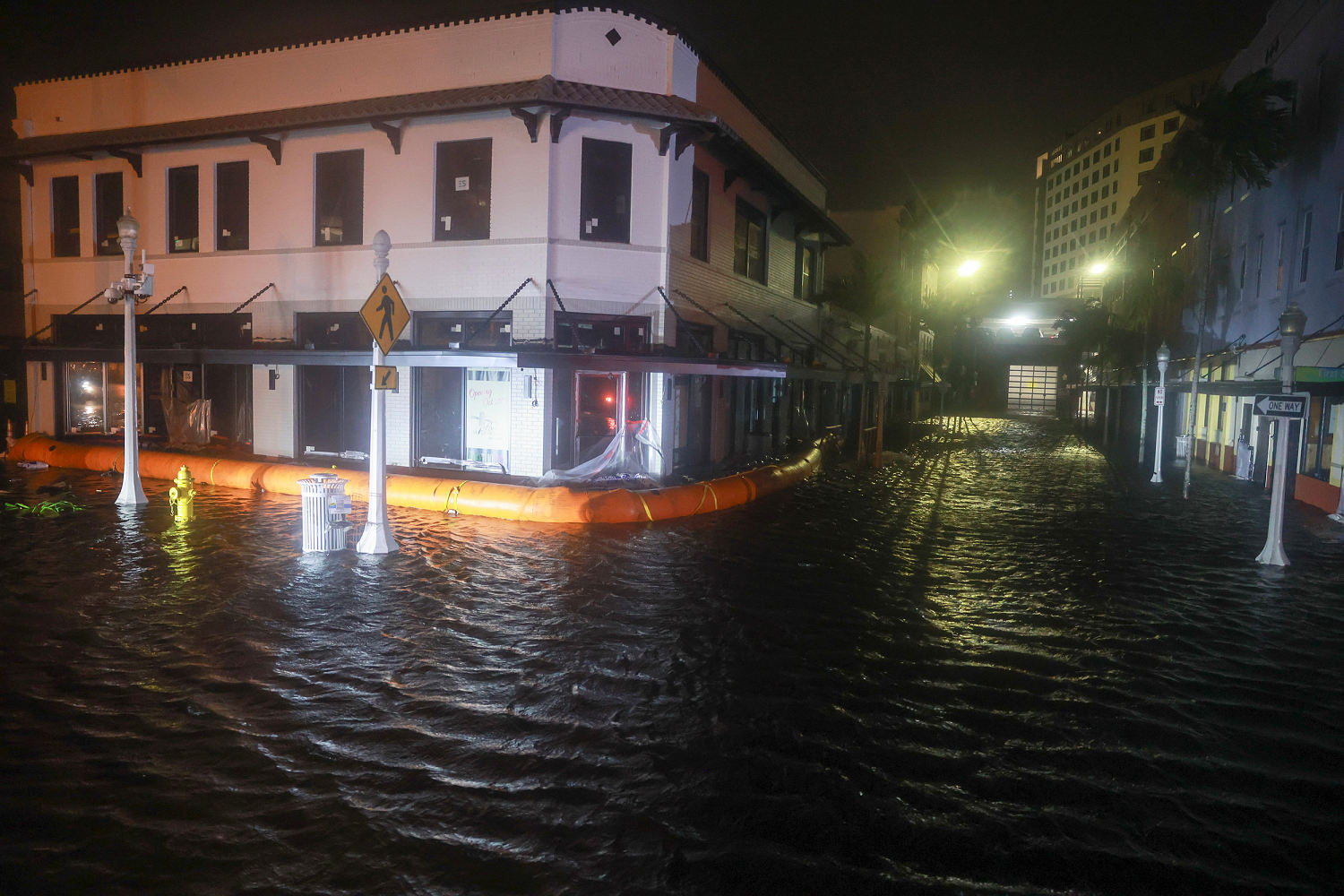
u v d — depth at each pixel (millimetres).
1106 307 41906
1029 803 4766
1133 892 3912
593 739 5477
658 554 11367
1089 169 109062
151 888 3775
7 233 21984
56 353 19141
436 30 17453
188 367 20031
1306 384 15773
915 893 3863
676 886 3875
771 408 25891
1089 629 8320
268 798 4617
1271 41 22109
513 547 11617
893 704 6227
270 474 15867
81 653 6930
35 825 4289
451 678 6539
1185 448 28906
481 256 17141
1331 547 12797
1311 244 18703
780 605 8938
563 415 17250
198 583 9195
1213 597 9688
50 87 20953
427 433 17844
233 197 19406
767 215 24016
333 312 18375
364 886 3828
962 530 14055
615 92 16656
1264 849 4312
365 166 17938
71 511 13570
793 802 4699
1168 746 5582
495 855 4105
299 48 18562
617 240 17344
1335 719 6105
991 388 69875
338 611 8281
